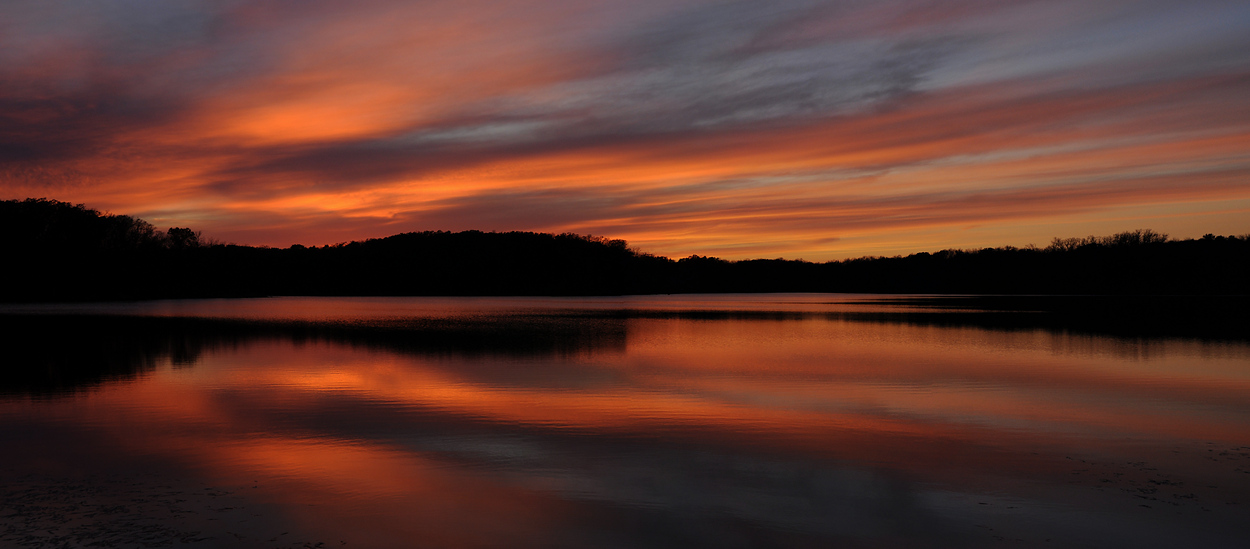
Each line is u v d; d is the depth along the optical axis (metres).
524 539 8.36
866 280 190.75
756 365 24.72
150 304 87.06
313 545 8.09
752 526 8.82
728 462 11.59
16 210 98.31
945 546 8.26
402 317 59.25
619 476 10.80
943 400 17.48
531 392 18.48
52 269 100.62
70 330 41.44
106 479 10.47
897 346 32.34
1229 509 9.43
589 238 190.38
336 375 21.70
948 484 10.48
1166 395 18.31
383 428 13.98
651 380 20.77
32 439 12.97
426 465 11.33
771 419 15.04
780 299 127.62
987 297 130.50
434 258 174.50
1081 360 26.41
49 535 8.27
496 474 10.87
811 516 9.16
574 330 43.09
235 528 8.55
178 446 12.47
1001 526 8.85
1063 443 13.02
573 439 13.12
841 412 15.88
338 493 9.91
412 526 8.70
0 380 20.61
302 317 58.59
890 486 10.39
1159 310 69.31
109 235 116.00
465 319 56.28
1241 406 16.75
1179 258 134.50
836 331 42.72
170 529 8.49
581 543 8.27
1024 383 20.41
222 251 143.75
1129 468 11.34
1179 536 8.56
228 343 33.09
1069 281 147.12
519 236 189.50
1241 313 62.62
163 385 19.55
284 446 12.51
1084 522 8.98
